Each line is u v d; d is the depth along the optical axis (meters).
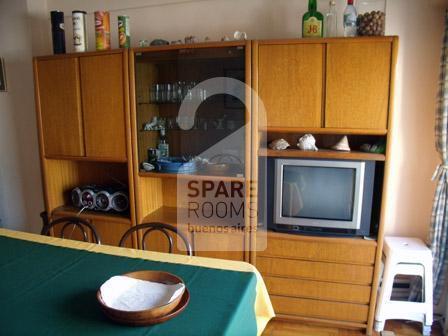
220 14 2.46
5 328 1.05
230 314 1.11
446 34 2.03
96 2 2.73
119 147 2.40
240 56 2.12
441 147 2.10
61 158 2.55
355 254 2.13
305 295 2.24
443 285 2.27
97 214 2.58
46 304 1.17
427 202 2.35
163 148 2.54
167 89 2.45
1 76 3.00
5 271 1.42
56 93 2.47
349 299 2.18
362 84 1.96
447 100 2.04
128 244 2.51
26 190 3.19
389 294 2.17
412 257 2.12
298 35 2.33
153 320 1.05
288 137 2.43
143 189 2.48
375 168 2.12
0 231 1.89
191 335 1.01
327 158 2.11
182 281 1.24
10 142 3.15
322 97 2.03
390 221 2.42
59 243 1.72
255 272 1.43
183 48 2.19
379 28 1.97
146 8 2.61
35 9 2.84
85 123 2.44
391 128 1.96
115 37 2.71
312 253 2.19
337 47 1.96
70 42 2.85
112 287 1.20
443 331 2.23
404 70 2.23
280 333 2.22
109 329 1.04
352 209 2.12
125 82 2.30
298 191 2.19
